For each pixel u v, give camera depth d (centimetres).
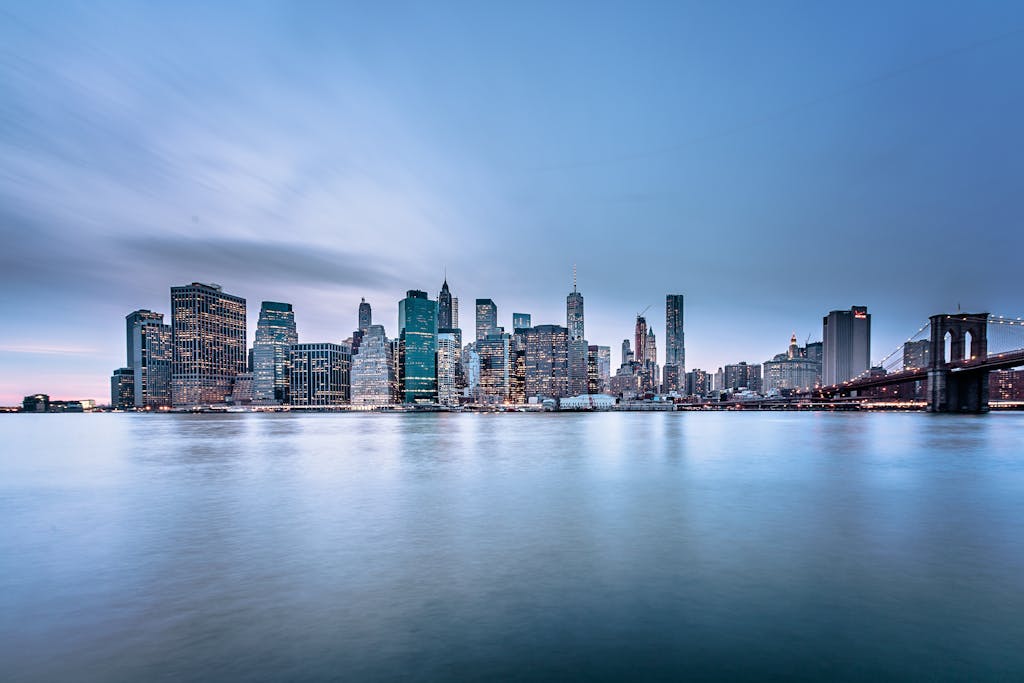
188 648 1266
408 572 1780
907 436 9306
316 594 1588
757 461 5309
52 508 2934
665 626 1377
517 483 3806
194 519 2619
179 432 13162
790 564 1855
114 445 8325
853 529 2358
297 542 2167
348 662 1202
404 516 2661
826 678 1142
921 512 2733
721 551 2011
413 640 1302
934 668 1180
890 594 1582
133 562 1905
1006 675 1152
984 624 1384
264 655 1233
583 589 1622
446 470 4653
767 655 1237
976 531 2325
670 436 10025
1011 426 12381
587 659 1217
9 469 4938
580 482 3847
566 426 15888
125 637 1322
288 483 3866
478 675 1152
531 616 1434
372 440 9388
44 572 1798
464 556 1953
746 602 1523
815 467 4762
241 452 6819
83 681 1130
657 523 2480
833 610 1471
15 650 1260
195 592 1611
